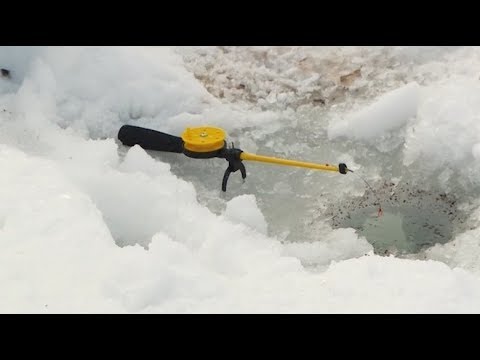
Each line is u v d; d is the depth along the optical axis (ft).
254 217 2.70
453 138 2.99
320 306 2.11
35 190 2.55
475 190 2.93
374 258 2.29
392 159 3.12
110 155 2.95
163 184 2.83
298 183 3.02
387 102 3.17
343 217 2.87
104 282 2.15
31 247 2.28
